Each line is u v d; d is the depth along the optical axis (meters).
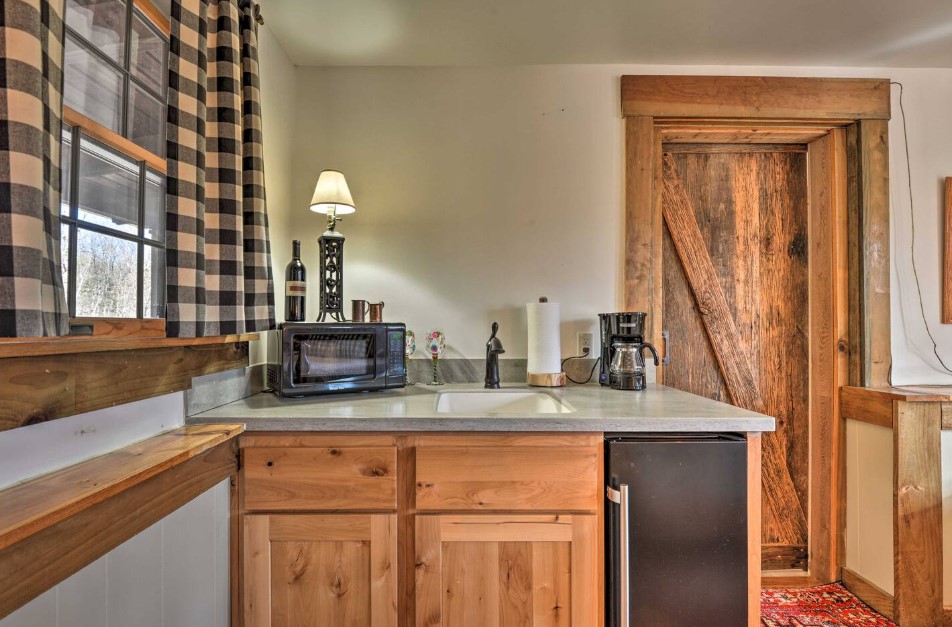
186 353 1.21
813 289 2.11
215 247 1.22
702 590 1.22
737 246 2.13
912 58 1.94
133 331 1.02
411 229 2.03
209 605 1.16
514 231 2.03
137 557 0.93
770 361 2.13
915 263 1.98
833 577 2.00
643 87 2.01
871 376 1.94
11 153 0.64
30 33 0.67
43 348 0.78
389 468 1.26
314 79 2.04
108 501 0.85
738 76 2.00
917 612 1.69
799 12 1.67
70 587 0.77
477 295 2.03
